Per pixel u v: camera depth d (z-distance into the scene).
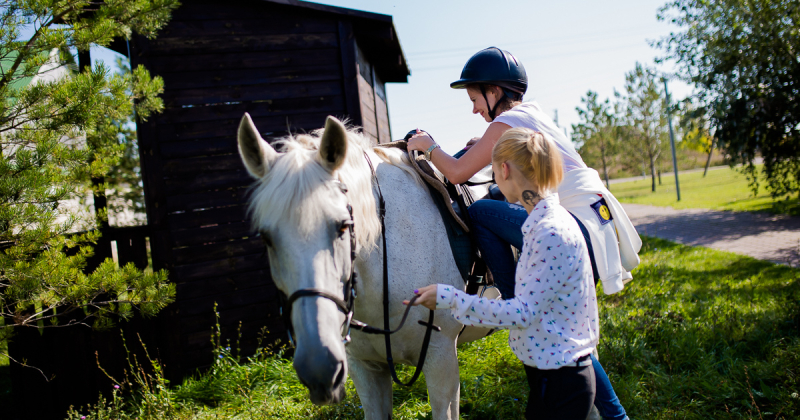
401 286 1.65
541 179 1.44
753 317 3.68
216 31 3.85
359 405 2.68
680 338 3.33
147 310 2.84
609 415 1.75
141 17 3.04
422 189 1.84
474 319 1.35
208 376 3.30
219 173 3.80
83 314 3.36
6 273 2.45
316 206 1.25
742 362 2.94
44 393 3.31
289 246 1.25
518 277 1.43
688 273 5.99
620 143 26.28
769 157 9.69
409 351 1.74
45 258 2.55
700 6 9.73
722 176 27.28
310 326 1.19
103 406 2.94
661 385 2.75
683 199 18.08
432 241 1.74
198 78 3.80
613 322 3.75
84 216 3.01
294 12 4.00
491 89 2.05
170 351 3.59
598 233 1.70
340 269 1.33
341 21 4.07
